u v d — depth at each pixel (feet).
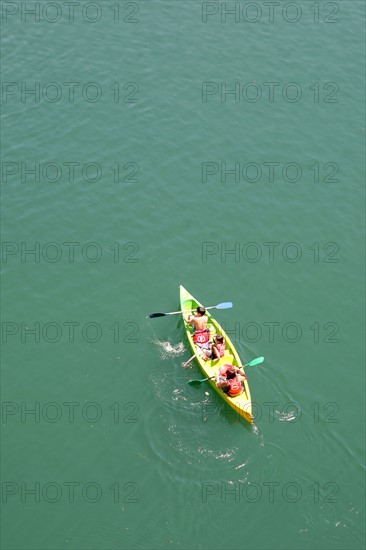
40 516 68.08
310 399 78.74
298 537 66.44
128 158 105.29
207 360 80.84
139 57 121.80
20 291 88.22
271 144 108.99
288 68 122.11
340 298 90.02
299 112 114.52
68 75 117.39
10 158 103.81
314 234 97.14
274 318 87.51
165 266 92.17
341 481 70.90
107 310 86.99
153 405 77.15
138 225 96.68
